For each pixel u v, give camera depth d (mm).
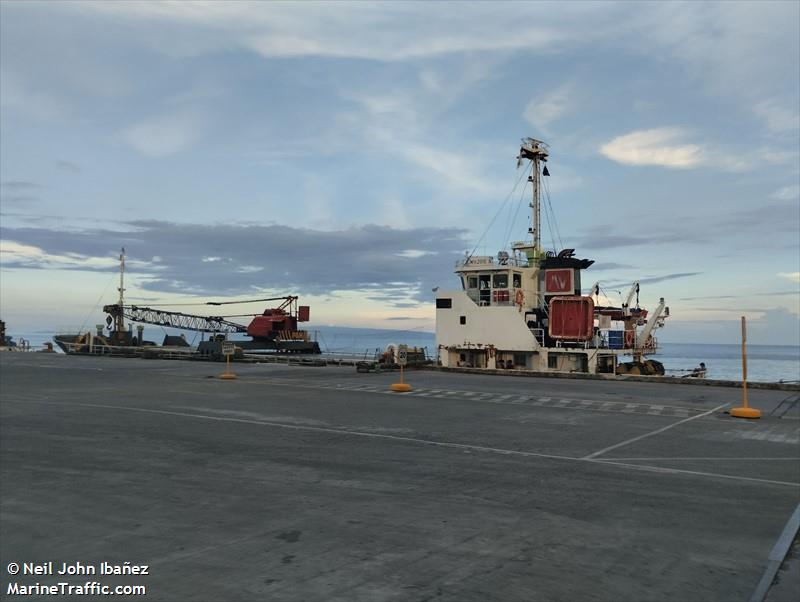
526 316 33500
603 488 7973
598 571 5000
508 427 13656
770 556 5406
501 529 6133
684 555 5418
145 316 65125
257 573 4914
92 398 19375
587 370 30703
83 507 6965
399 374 31750
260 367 38781
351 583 4699
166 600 4402
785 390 24094
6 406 17172
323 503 7121
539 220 36469
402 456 10141
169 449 10656
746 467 9430
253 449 10711
